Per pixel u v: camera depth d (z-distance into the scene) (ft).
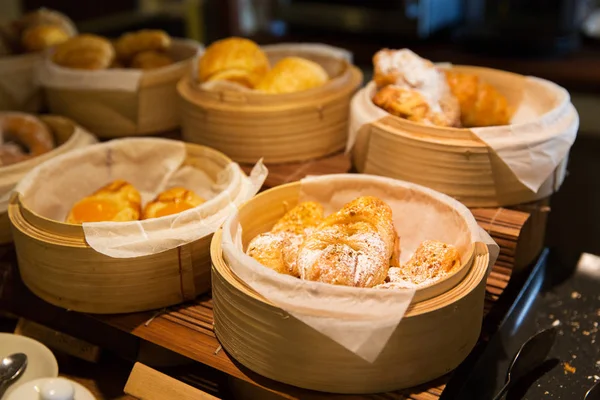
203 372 3.61
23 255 3.59
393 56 4.31
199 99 4.55
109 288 3.44
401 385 2.87
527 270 4.11
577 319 3.72
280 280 2.75
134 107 5.09
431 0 7.39
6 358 3.42
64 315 3.73
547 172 3.83
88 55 5.24
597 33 7.55
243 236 3.50
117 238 3.33
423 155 3.82
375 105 4.18
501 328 3.57
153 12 8.45
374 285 3.00
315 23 8.08
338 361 2.76
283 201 3.66
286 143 4.48
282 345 2.81
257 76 4.75
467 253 3.11
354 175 3.70
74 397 2.96
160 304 3.55
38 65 5.47
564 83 6.82
